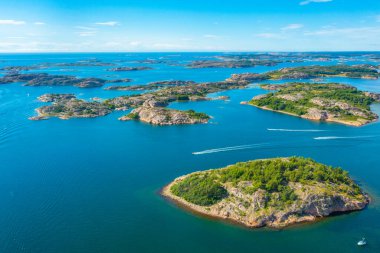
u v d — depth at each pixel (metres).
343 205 120.50
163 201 129.50
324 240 106.81
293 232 110.25
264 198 117.56
